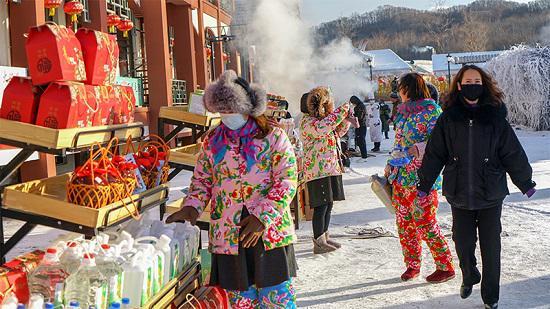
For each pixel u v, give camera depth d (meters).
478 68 4.46
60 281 2.91
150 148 4.19
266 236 3.25
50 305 2.66
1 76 9.12
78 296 2.83
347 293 5.12
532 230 7.25
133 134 4.38
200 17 24.22
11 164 3.27
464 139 4.40
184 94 20.97
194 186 3.50
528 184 4.42
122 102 4.19
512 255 6.09
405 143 5.21
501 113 4.41
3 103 3.32
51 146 3.19
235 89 3.28
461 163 4.43
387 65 56.22
